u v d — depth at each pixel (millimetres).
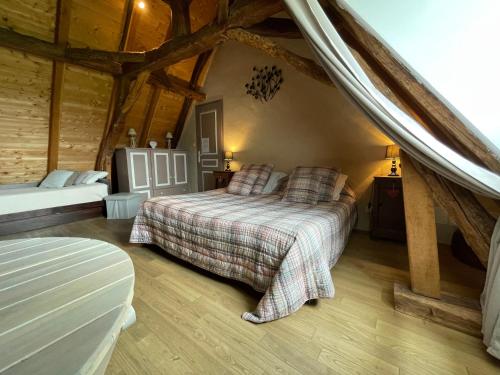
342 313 1464
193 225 1957
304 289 1450
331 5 1315
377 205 2732
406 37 1350
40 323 519
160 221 2273
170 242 2176
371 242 2709
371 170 2992
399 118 1225
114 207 3762
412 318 1415
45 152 3760
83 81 3469
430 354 1148
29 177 3795
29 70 3004
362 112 1385
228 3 2131
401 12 1325
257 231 1582
